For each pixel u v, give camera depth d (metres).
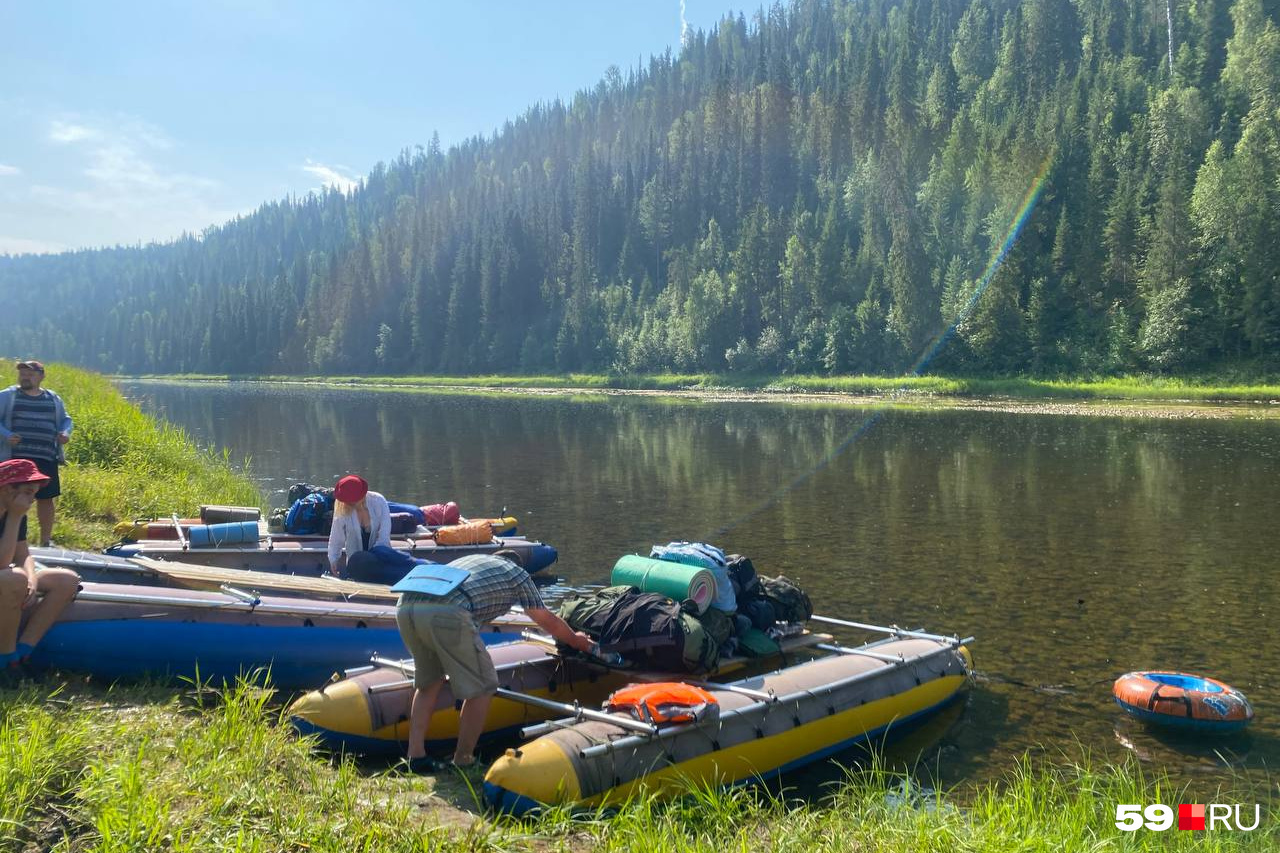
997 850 4.14
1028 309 63.28
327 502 10.08
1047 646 8.33
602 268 118.69
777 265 83.31
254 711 5.34
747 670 7.05
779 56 159.00
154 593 6.29
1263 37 76.75
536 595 5.55
